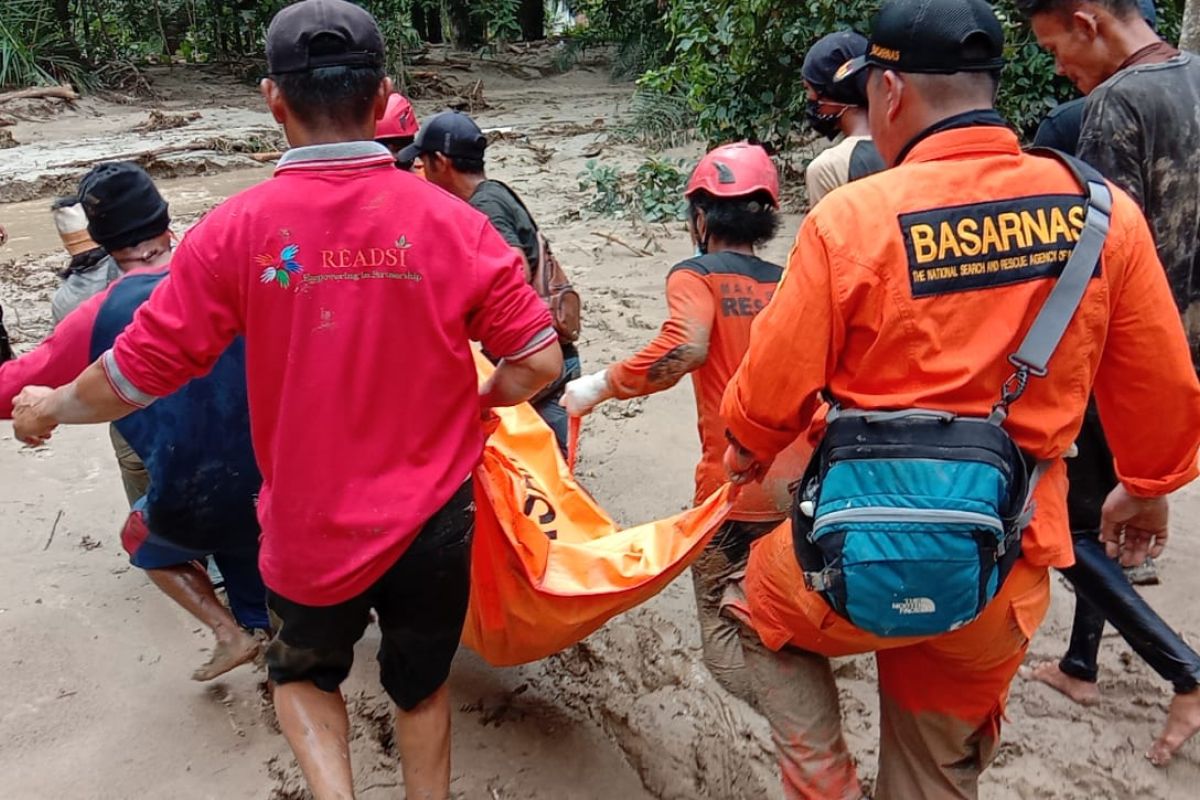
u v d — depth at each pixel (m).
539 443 3.54
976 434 1.99
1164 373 2.08
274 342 2.24
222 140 14.77
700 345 2.79
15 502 4.79
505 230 3.83
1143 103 2.79
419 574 2.43
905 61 2.06
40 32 19.23
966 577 1.97
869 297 2.00
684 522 2.89
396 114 4.18
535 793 3.04
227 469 3.06
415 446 2.32
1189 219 2.88
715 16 9.70
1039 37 3.00
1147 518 2.30
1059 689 3.39
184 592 3.29
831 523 2.03
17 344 6.77
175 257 2.26
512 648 2.97
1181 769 3.03
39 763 3.14
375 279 2.22
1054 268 2.00
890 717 2.40
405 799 2.96
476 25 24.83
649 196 9.84
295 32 2.21
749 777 3.08
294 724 2.50
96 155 13.64
